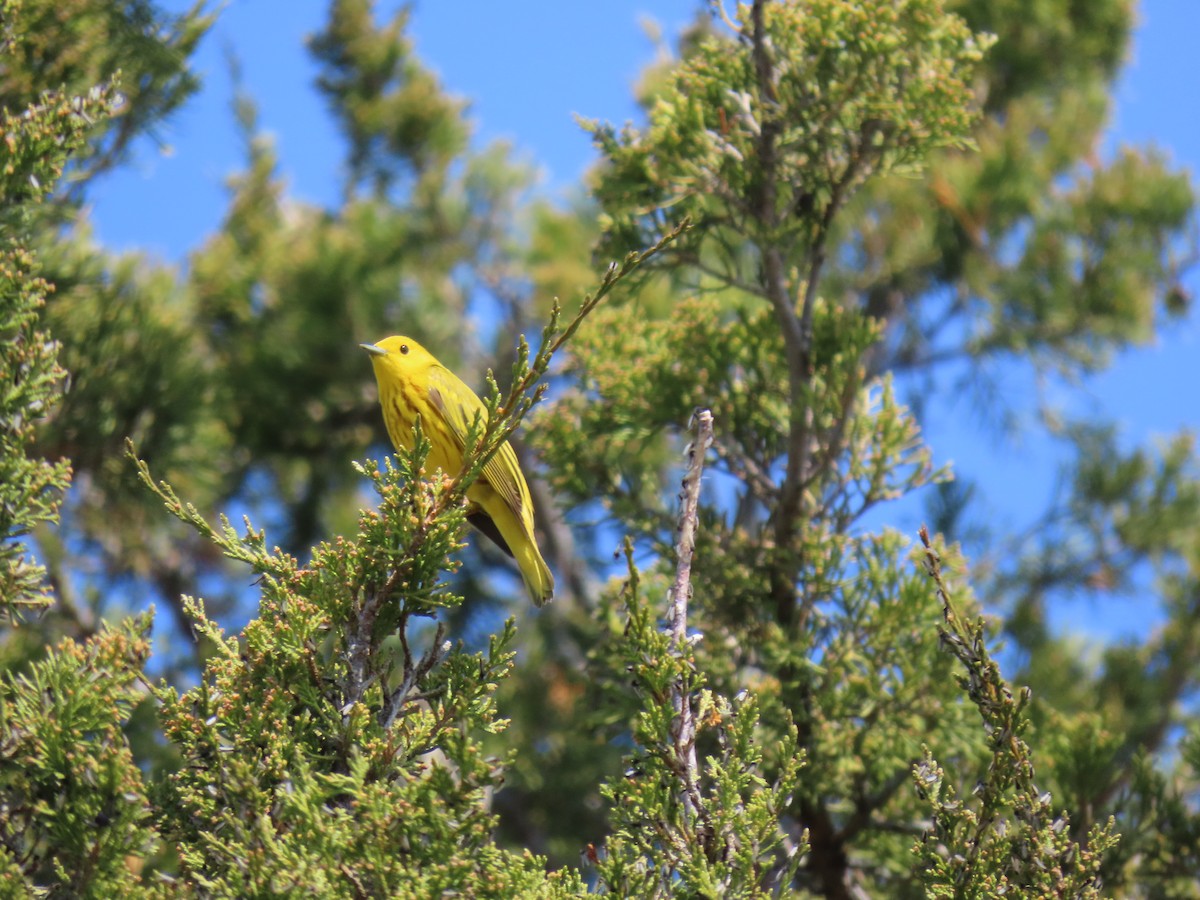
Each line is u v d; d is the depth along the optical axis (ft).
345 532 44.68
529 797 41.88
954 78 22.54
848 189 23.59
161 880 13.57
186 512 14.98
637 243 24.39
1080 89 46.34
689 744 14.48
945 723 22.54
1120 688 34.40
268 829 12.80
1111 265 41.45
